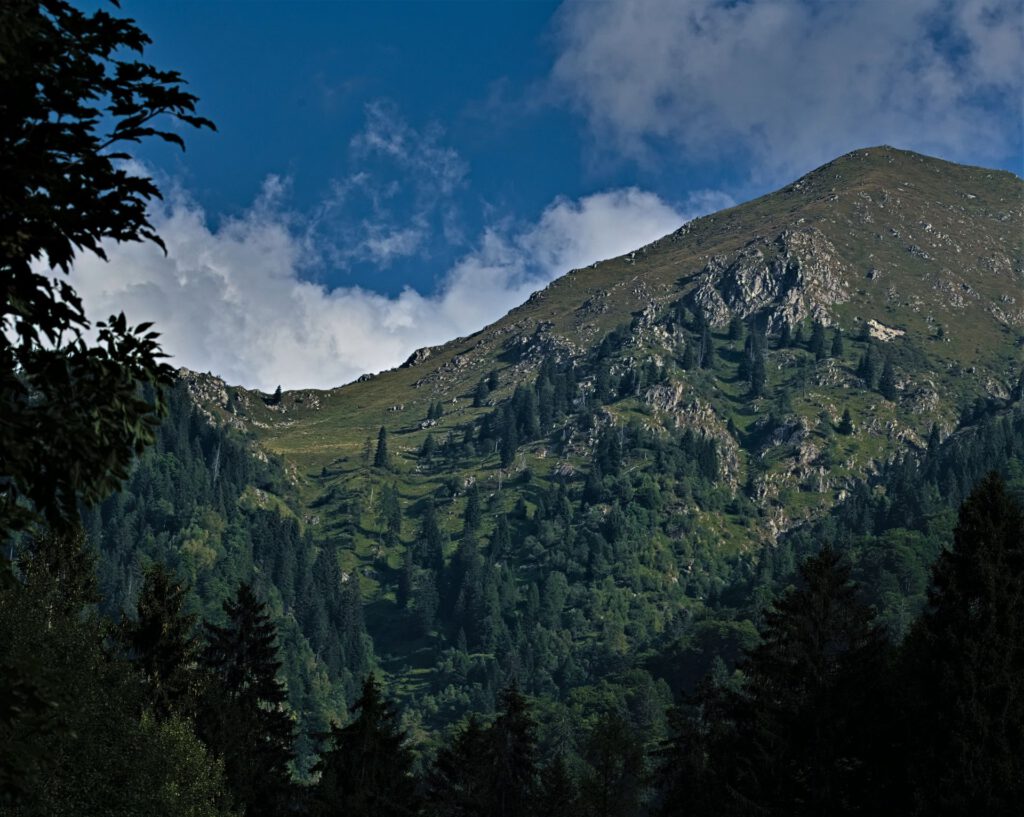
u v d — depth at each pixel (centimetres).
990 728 5616
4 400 1562
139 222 1638
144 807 5472
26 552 8056
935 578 6069
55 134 1567
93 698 5550
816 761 6506
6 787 1584
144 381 1648
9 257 1559
